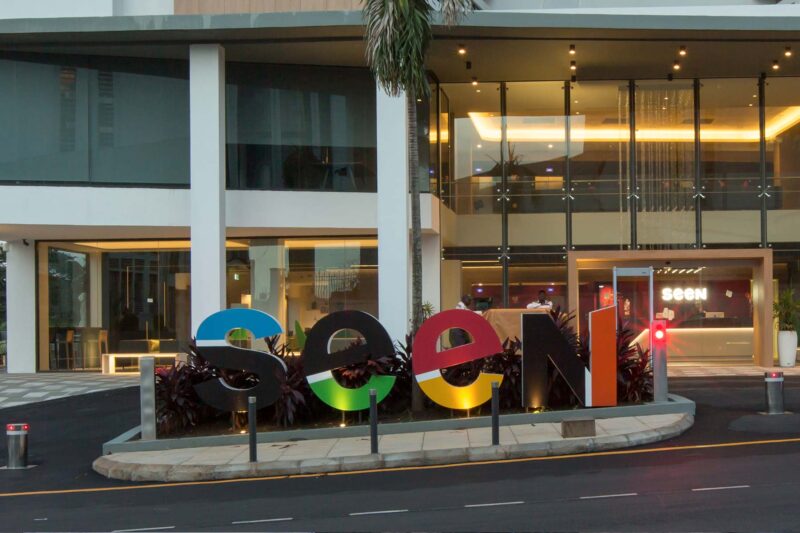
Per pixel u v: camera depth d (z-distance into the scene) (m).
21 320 22.61
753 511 6.87
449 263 21.59
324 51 18.92
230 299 21.59
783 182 21.45
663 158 21.59
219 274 18.20
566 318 14.06
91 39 18.20
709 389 16.05
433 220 20.09
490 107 22.02
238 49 18.84
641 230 21.38
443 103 22.00
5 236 21.41
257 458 10.12
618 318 14.09
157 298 22.78
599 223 21.44
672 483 8.10
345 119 20.05
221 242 18.34
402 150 18.50
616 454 9.91
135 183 19.05
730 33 18.11
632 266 21.25
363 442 10.94
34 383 19.77
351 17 17.44
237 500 8.27
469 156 21.91
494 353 11.90
